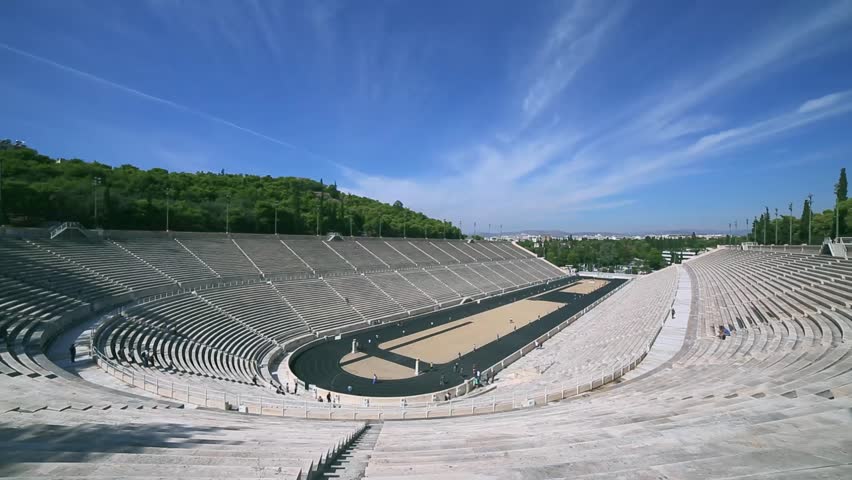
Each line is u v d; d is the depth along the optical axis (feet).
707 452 23.48
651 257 471.21
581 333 165.58
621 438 28.27
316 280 201.67
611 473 20.76
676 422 31.76
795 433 24.94
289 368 125.70
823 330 76.64
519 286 322.96
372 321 183.42
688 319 123.65
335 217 324.80
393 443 37.91
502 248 435.12
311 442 36.58
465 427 47.70
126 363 81.51
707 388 51.83
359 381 120.06
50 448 29.32
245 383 96.48
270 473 24.64
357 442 40.78
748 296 132.36
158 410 51.83
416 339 166.20
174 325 117.70
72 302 105.91
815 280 118.01
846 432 24.63
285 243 232.73
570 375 97.66
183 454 29.58
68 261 128.98
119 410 48.24
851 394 37.81
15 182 161.89
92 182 190.29
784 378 50.70
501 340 166.71
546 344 157.48
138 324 108.27
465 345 159.02
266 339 138.51
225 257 188.34
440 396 103.24
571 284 353.92
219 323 133.18
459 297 255.91
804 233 281.13
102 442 32.07
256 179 370.32
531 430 38.52
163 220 207.82
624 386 69.92
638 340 106.63
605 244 574.56
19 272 108.68
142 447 30.76
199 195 265.13
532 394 78.28
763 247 255.50
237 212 251.39
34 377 60.08
